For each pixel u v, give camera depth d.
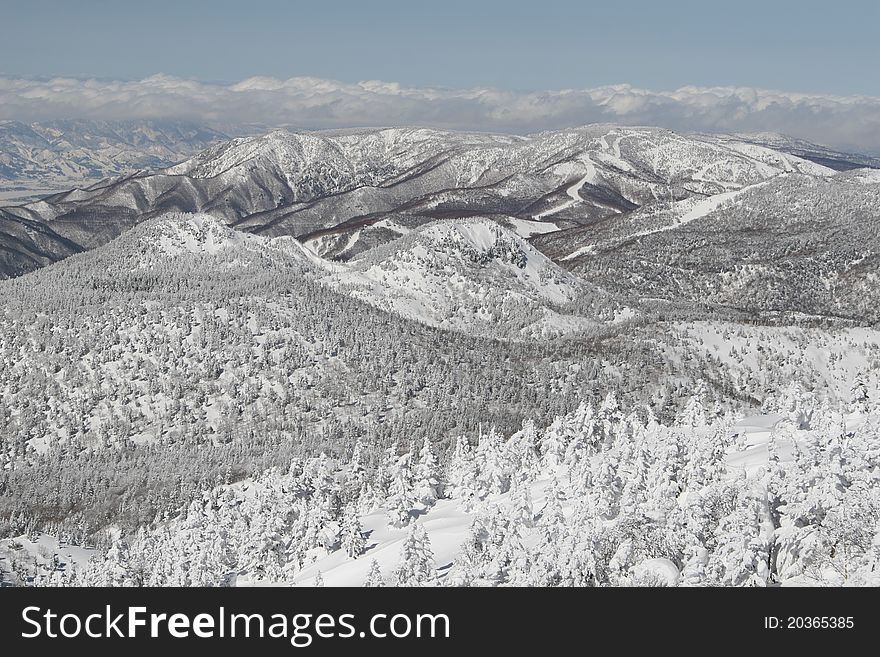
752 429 170.88
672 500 108.88
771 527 91.06
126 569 162.25
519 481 146.12
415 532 115.12
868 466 99.44
